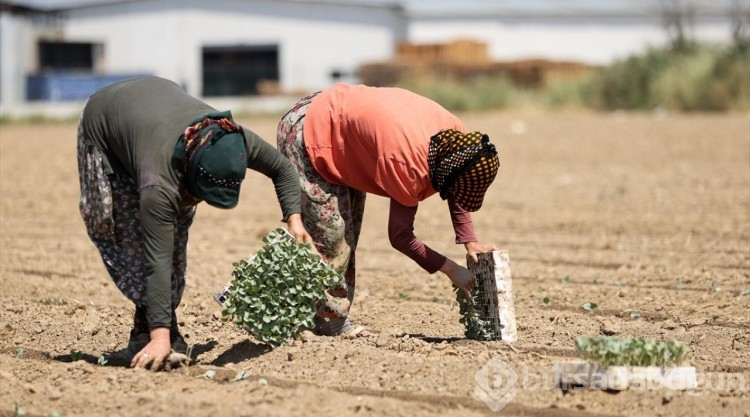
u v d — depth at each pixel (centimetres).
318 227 1247
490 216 2714
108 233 1131
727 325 1440
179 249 1148
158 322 1113
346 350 1199
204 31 10219
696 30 10600
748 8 8144
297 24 10219
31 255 2152
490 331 1278
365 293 1725
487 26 11412
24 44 9444
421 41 11525
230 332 1377
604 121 6119
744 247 2152
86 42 10131
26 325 1454
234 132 1055
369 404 1018
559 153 4416
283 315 1206
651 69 7112
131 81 1119
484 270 1265
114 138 1084
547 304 1609
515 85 8769
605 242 2212
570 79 7762
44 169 3997
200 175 1037
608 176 3594
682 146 4522
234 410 985
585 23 11269
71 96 9006
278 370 1166
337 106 1207
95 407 1037
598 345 1071
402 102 1171
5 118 7319
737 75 6694
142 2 10188
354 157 1192
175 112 1072
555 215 2712
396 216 1195
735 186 3228
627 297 1652
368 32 10319
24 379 1160
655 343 1072
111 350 1316
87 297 1691
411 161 1133
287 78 10250
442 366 1144
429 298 1686
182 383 1101
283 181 1145
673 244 2219
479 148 1127
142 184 1053
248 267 1204
